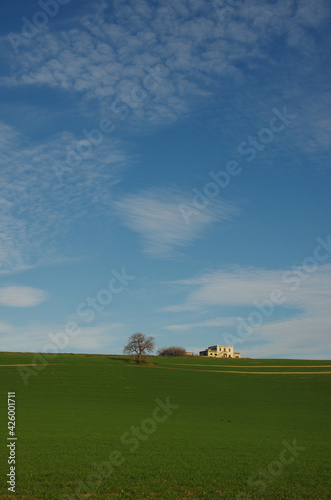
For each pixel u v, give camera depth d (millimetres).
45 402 63719
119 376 92750
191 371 104500
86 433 39312
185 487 23125
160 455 30797
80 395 71625
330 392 81750
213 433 41656
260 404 67875
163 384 85562
